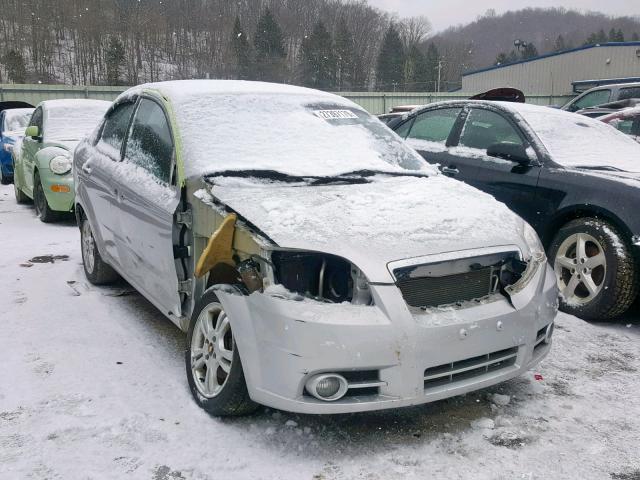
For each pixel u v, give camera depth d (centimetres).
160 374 342
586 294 448
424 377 263
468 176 526
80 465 257
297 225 282
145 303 468
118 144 448
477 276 292
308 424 292
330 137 392
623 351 386
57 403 307
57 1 7900
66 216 816
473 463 263
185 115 369
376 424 294
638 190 416
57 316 435
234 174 331
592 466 261
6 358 361
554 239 461
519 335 289
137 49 7431
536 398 322
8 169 1300
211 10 8544
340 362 252
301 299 263
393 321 257
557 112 556
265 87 430
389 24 10588
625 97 1231
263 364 263
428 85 7756
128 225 393
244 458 264
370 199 318
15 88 2430
